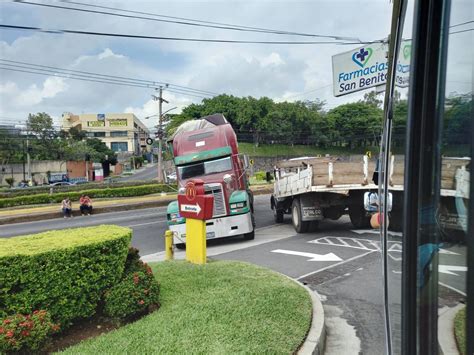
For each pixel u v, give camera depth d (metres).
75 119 111.50
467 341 1.17
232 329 4.21
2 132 57.38
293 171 14.33
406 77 1.60
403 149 1.60
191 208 7.65
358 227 12.30
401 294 1.56
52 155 64.81
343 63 11.16
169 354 3.66
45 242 4.43
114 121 111.88
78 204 28.34
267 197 28.81
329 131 75.69
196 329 4.20
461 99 1.22
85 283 4.38
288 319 4.51
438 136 1.33
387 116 2.23
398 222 1.73
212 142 12.28
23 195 31.75
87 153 69.31
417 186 1.43
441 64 1.31
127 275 4.89
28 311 3.98
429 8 1.36
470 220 1.16
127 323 4.59
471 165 1.16
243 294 5.33
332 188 10.50
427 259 1.39
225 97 75.06
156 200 29.05
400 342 1.62
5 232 18.62
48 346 3.89
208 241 11.95
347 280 7.04
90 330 4.50
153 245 12.19
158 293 5.05
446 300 1.30
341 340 4.64
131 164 85.81
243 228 11.30
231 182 11.83
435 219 1.35
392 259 1.90
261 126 73.25
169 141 13.91
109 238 4.64
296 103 78.06
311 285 6.82
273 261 8.62
